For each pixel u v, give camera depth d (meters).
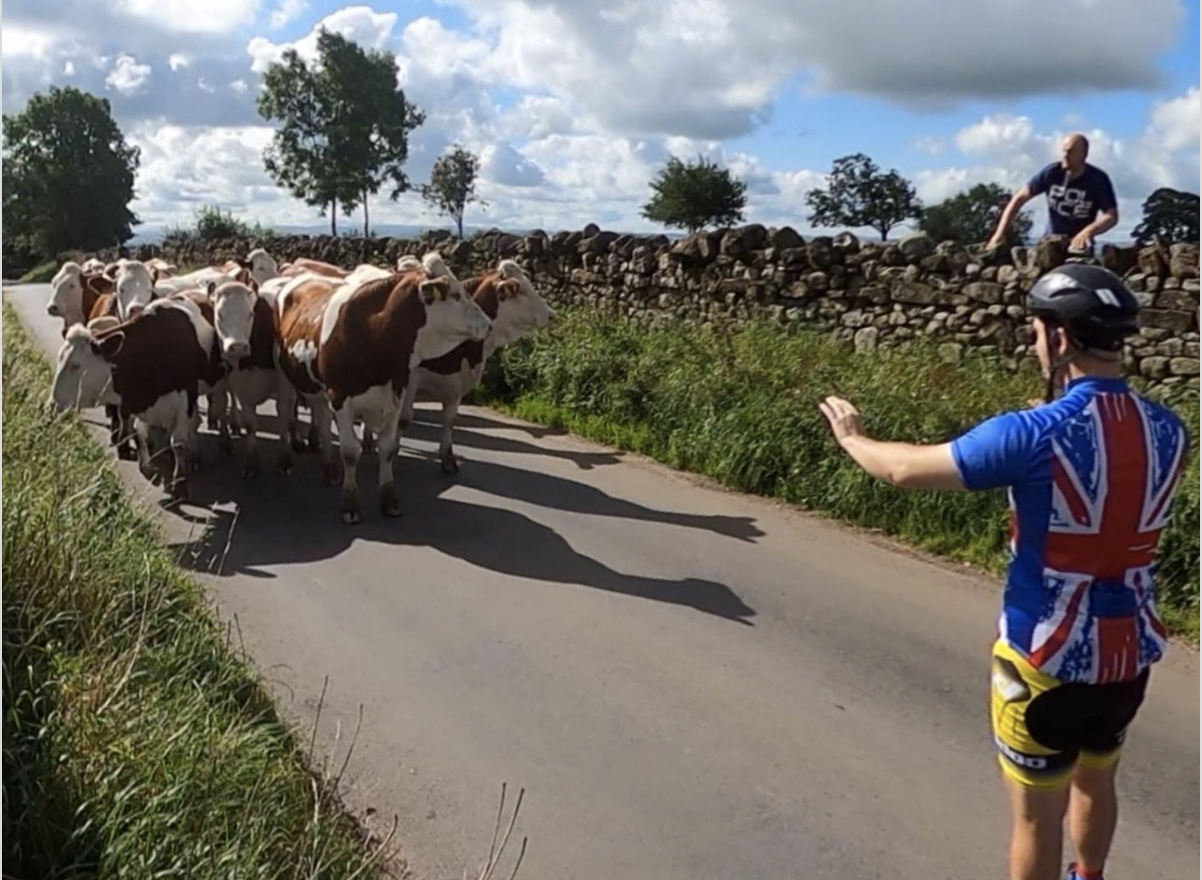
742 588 6.35
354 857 3.62
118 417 9.58
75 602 4.72
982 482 2.81
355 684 5.06
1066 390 2.88
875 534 7.39
